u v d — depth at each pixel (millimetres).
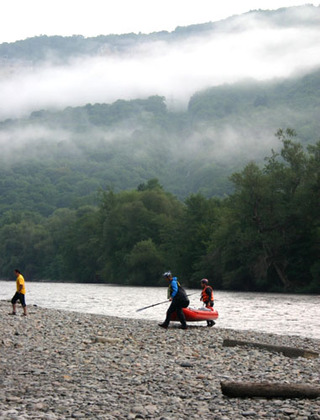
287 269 78125
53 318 27281
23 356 15742
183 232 97500
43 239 176625
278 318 34000
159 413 9820
